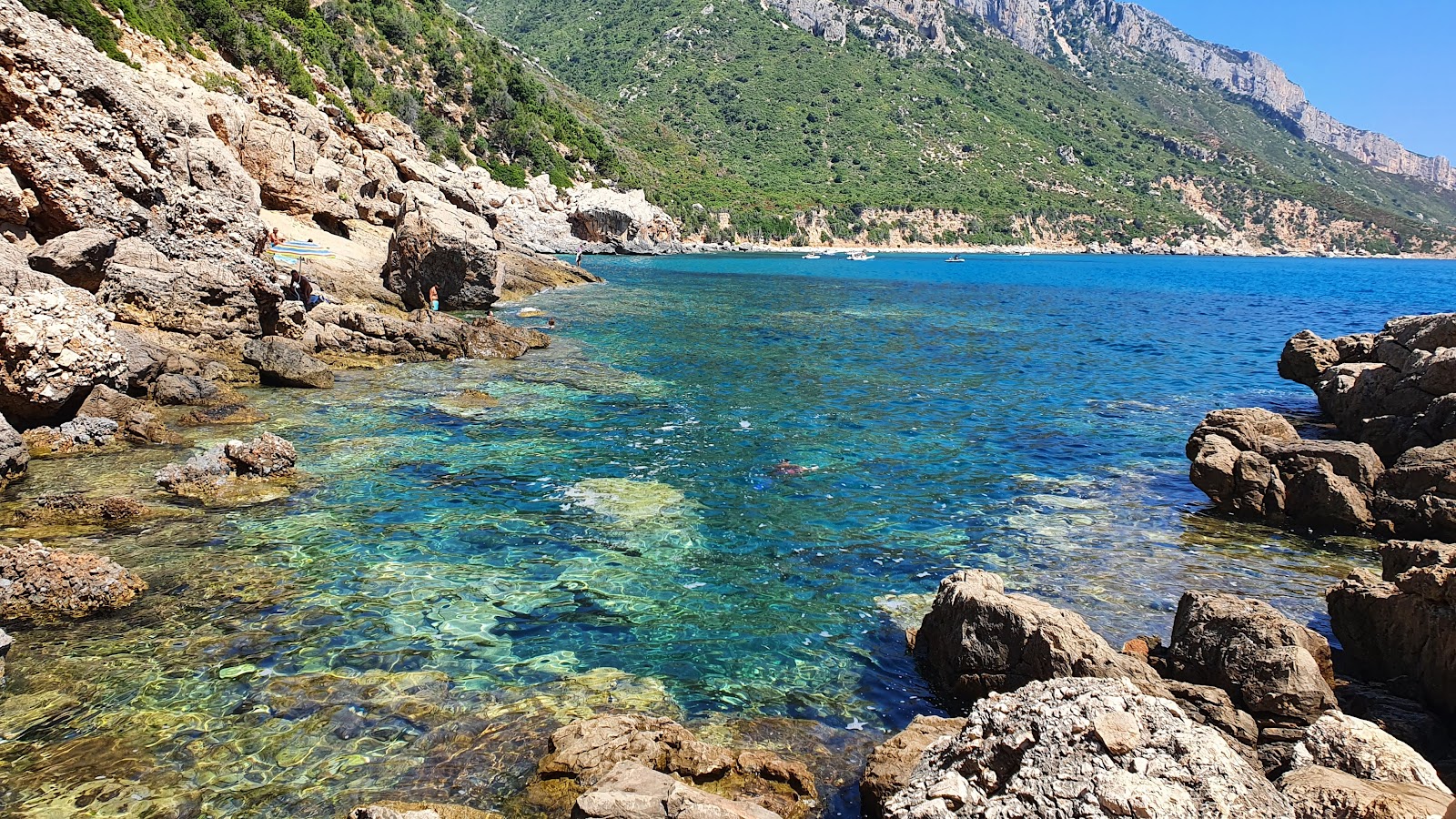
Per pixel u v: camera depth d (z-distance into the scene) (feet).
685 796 19.11
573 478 48.39
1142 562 39.14
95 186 67.05
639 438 57.88
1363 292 231.91
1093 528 43.57
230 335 69.21
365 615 30.94
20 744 22.61
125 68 91.86
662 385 76.43
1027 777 15.83
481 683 26.78
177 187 78.02
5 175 62.34
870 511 45.11
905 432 62.64
